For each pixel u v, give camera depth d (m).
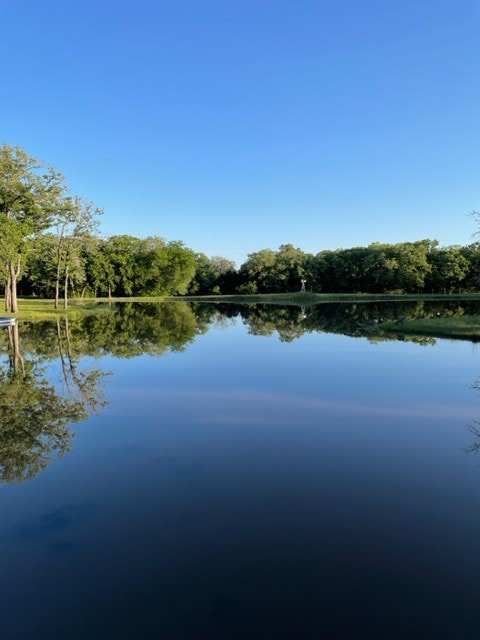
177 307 50.69
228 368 12.98
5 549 4.20
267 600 3.46
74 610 3.41
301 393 9.96
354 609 3.36
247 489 5.39
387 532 4.41
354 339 19.14
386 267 76.50
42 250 37.69
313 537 4.33
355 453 6.52
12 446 6.93
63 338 20.47
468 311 36.56
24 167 30.33
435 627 3.17
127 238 81.88
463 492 5.27
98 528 4.55
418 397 9.49
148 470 5.99
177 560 3.99
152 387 10.73
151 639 3.11
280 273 89.56
